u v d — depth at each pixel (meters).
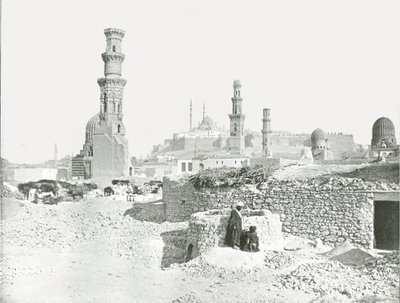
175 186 37.50
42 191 56.38
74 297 18.84
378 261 22.19
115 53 89.44
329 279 19.97
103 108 89.31
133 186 65.69
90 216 38.62
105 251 29.08
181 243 30.27
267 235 26.52
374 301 17.06
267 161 66.69
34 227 35.94
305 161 66.44
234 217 25.58
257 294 18.72
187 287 20.23
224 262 23.55
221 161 85.56
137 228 34.62
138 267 25.23
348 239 27.42
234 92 102.56
